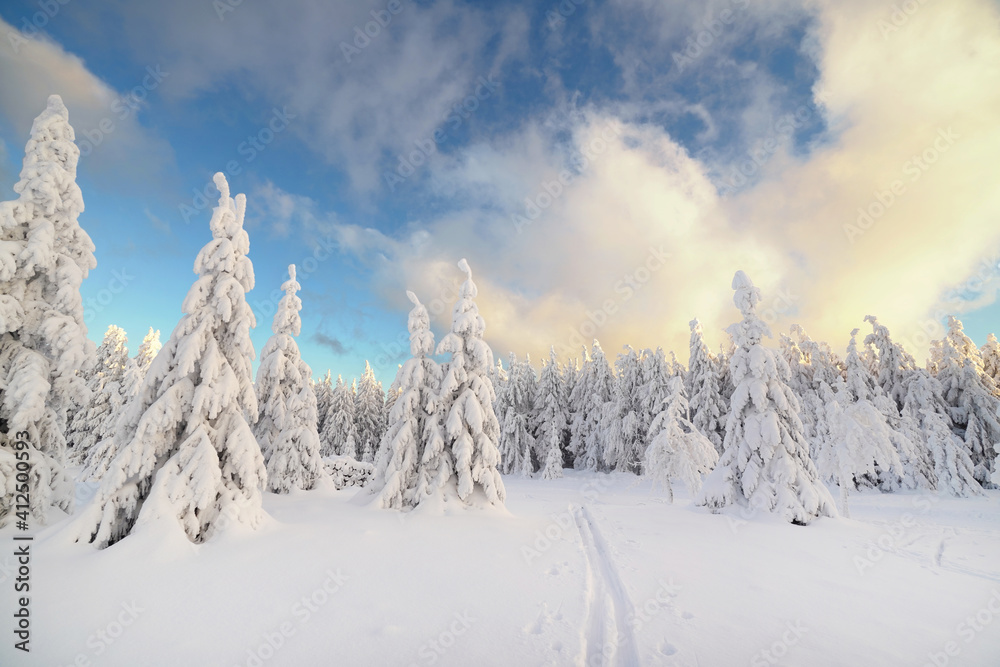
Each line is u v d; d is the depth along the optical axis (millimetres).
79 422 34094
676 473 22562
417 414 17156
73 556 8398
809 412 34781
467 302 18156
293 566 8930
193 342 10836
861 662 5586
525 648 5859
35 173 11289
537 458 46125
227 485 10844
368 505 15500
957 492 26094
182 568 8328
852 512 22078
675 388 23312
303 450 20219
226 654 5621
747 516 16703
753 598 7895
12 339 11211
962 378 31422
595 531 14188
